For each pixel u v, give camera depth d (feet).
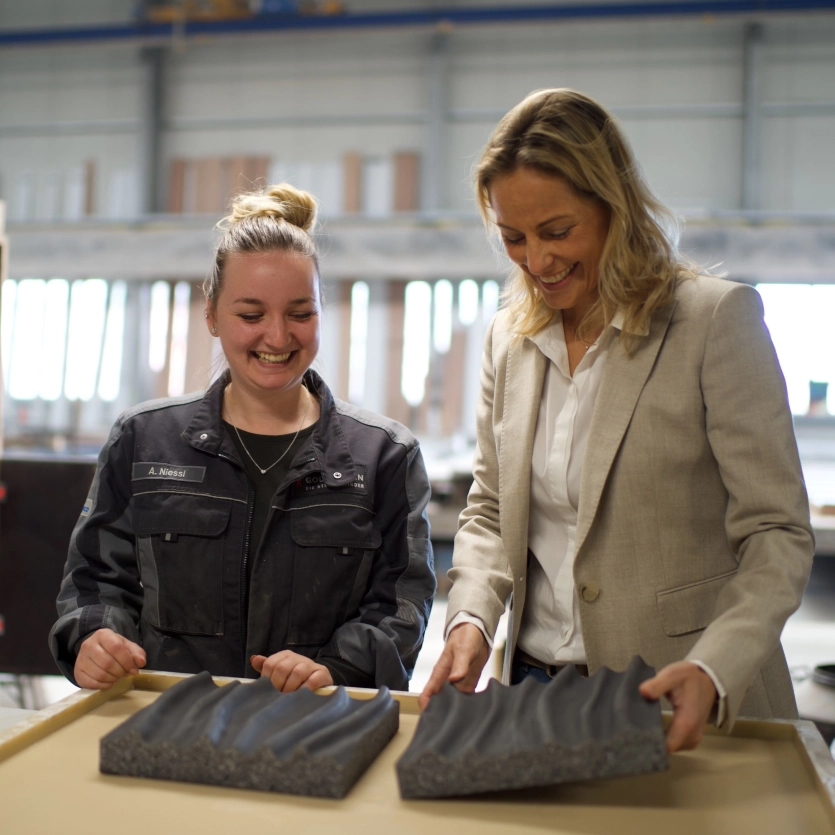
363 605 4.65
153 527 4.50
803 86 20.70
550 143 3.43
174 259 20.52
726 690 2.89
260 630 4.43
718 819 2.63
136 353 21.79
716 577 3.69
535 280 3.81
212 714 2.93
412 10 21.83
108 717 3.39
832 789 2.65
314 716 2.97
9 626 8.69
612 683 3.07
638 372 3.67
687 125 20.99
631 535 3.67
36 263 20.92
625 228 3.56
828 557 17.99
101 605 4.45
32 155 23.52
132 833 2.50
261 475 4.57
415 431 20.77
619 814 2.65
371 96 22.41
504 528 4.01
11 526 8.68
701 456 3.63
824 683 7.11
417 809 2.66
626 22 20.77
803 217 18.47
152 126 22.94
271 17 22.02
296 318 4.33
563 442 3.93
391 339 20.80
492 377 4.42
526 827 2.56
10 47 23.00
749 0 20.34
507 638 4.23
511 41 21.80
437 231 19.26
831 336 18.66
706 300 3.65
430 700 3.13
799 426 18.84
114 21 23.50
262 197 4.69
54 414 22.18
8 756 2.99
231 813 2.61
